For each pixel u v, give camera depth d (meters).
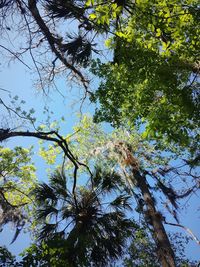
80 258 12.18
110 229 14.02
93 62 10.65
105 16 8.64
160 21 8.60
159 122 8.35
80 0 10.41
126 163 17.14
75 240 12.77
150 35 9.02
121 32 9.31
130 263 16.41
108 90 10.55
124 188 16.25
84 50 12.22
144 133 8.50
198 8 8.45
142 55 8.81
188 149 13.34
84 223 13.99
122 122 11.62
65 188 15.02
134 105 9.95
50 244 10.63
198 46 8.62
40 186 15.30
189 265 16.97
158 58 8.77
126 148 17.61
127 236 14.13
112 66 10.27
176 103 8.44
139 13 8.68
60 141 12.14
